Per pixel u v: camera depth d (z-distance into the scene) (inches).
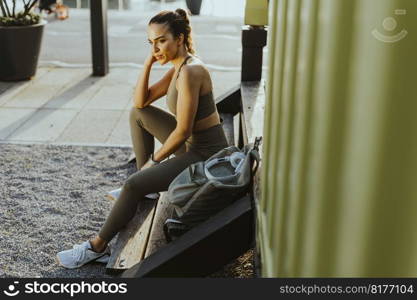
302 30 66.1
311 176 56.4
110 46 415.5
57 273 143.5
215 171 135.2
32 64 327.9
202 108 142.2
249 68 239.1
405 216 34.5
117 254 138.2
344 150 43.3
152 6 607.5
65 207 180.2
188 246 123.0
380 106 35.8
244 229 124.0
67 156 221.9
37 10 541.0
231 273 142.5
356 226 40.5
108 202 184.2
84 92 307.4
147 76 161.2
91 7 330.3
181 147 154.4
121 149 229.6
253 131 170.2
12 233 163.8
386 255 36.4
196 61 140.5
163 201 162.4
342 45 43.9
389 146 35.1
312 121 56.6
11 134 244.7
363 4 38.6
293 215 68.4
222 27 490.6
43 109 278.7
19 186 194.2
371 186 37.6
